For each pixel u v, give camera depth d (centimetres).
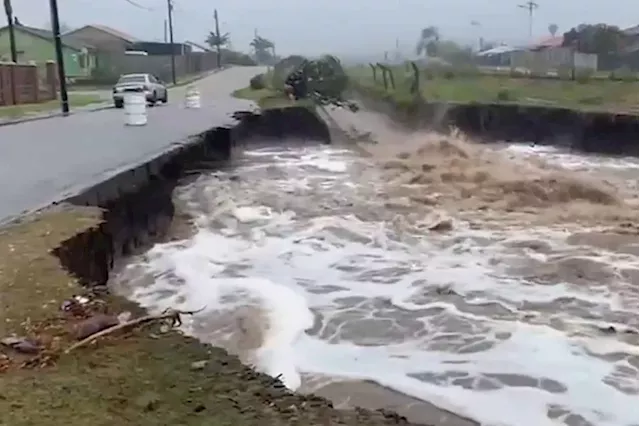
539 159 2086
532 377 599
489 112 2678
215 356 426
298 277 894
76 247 660
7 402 354
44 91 3328
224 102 2930
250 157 2136
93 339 439
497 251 1034
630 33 3716
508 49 4391
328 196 1469
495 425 517
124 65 5584
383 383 577
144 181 1124
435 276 902
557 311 770
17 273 554
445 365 620
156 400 365
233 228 1173
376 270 930
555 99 2847
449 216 1273
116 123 1973
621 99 2716
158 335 457
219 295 804
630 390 578
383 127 2769
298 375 588
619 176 1791
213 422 346
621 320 741
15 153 1280
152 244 1057
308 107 2688
